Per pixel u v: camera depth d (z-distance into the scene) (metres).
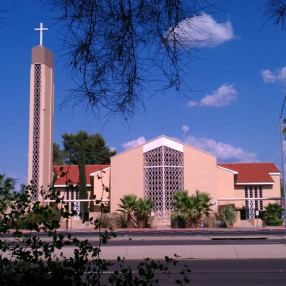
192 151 39.12
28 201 4.14
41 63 37.03
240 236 24.22
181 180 38.97
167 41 2.84
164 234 27.88
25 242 4.04
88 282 3.79
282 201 41.72
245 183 43.84
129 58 2.95
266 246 16.47
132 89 3.00
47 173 37.09
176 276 11.40
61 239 3.96
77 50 2.90
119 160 39.56
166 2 2.78
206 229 33.62
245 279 11.05
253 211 41.31
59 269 3.73
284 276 11.48
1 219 4.10
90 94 2.97
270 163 46.84
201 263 13.92
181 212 35.03
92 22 2.89
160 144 39.00
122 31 2.91
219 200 40.84
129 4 2.87
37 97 37.03
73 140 38.38
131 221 35.53
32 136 36.62
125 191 38.97
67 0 2.82
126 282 3.83
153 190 38.66
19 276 3.71
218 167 42.09
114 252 15.57
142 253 15.36
